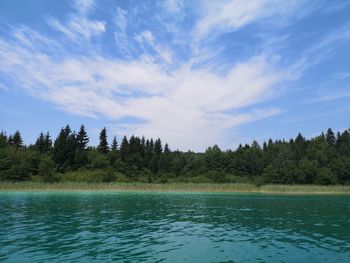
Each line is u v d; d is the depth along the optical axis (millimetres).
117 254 18641
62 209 39938
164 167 134250
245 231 26781
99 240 22297
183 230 26859
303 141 168875
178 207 44875
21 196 60469
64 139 126812
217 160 138500
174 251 19547
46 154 126188
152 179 112250
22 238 22547
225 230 27125
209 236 24391
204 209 42844
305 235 25078
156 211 39906
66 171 117125
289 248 20625
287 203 53188
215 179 114375
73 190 79812
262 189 88750
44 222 29719
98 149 143625
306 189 89062
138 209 41719
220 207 45562
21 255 18031
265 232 26344
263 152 162125
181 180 112875
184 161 149000
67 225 28250
